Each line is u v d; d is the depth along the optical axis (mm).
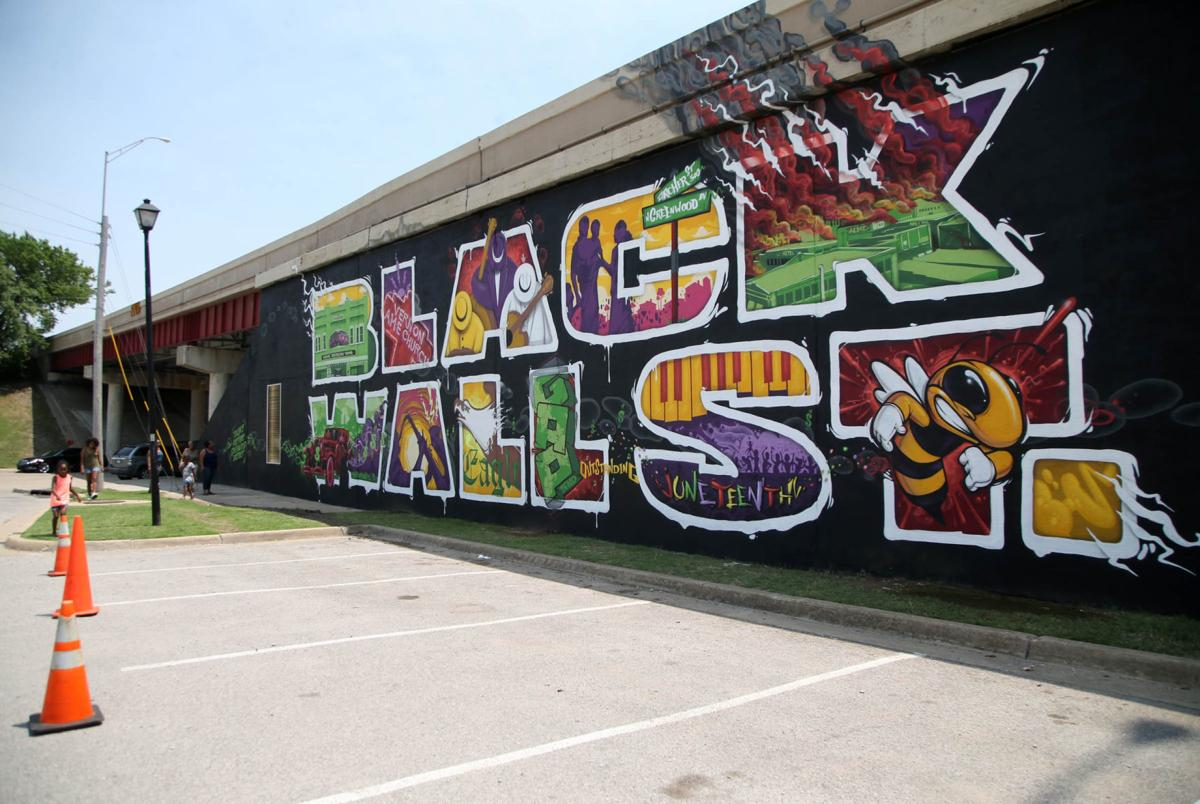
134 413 58344
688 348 12492
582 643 7027
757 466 11375
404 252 19922
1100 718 5168
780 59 11125
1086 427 8234
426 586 9891
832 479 10453
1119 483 7988
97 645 6750
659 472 12859
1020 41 8922
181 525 15352
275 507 20609
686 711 5211
